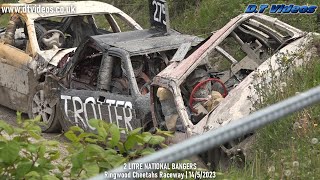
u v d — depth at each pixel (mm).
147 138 9508
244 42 17250
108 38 17281
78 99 16828
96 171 8922
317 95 4391
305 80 13594
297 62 14414
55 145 9750
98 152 9352
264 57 16656
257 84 13281
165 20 18000
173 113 14156
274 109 4293
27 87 19281
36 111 18984
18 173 9031
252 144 12516
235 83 16656
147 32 18203
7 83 20250
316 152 11477
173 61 14938
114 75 16797
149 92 15305
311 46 15031
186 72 14188
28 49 19578
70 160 9609
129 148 9562
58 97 17812
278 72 13953
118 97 15656
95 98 16266
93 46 17250
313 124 12266
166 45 16672
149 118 15023
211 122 13031
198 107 14609
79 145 9648
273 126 12438
